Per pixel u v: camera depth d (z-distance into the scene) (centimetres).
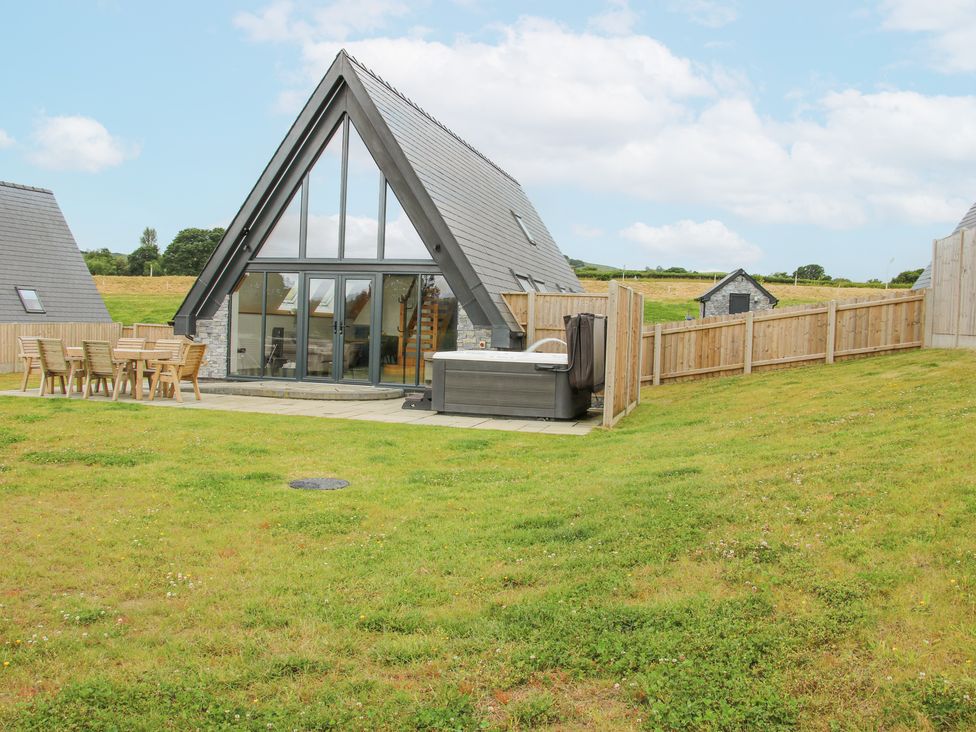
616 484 623
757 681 309
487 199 2027
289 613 396
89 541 518
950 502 458
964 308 1356
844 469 566
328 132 1592
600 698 308
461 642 355
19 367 2289
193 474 718
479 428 1083
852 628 341
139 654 351
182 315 1669
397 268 1548
